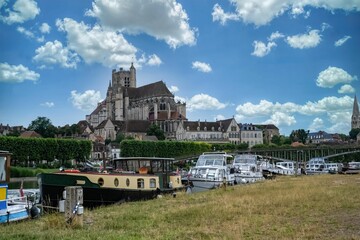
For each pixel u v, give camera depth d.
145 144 136.12
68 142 103.44
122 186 29.66
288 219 17.89
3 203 21.14
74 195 16.91
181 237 14.52
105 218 19.97
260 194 28.19
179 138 199.38
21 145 95.06
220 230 15.70
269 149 128.00
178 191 36.00
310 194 26.61
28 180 71.19
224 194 30.42
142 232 15.49
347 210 19.88
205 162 45.84
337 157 151.12
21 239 14.42
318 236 14.30
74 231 15.53
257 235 14.70
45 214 23.62
